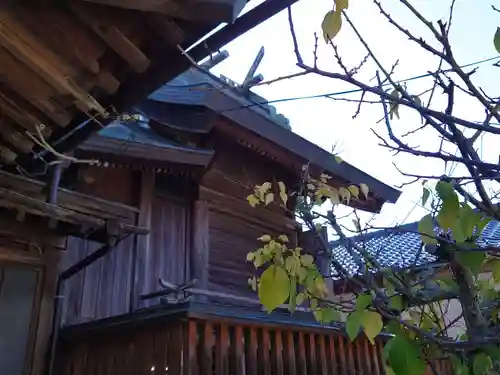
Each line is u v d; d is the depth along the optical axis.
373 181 6.84
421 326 1.39
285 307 4.42
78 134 2.88
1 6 1.90
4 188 3.37
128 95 2.55
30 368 3.77
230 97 5.29
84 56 2.19
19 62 2.18
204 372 3.16
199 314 3.24
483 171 1.10
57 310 4.02
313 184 2.07
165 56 2.37
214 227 5.89
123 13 2.06
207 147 5.80
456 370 1.09
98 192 4.83
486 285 1.32
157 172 5.38
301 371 3.84
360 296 1.21
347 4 1.15
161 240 5.27
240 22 2.13
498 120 1.08
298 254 1.63
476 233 1.08
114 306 4.59
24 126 2.64
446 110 1.19
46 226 4.06
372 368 4.36
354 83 1.27
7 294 3.80
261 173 6.59
